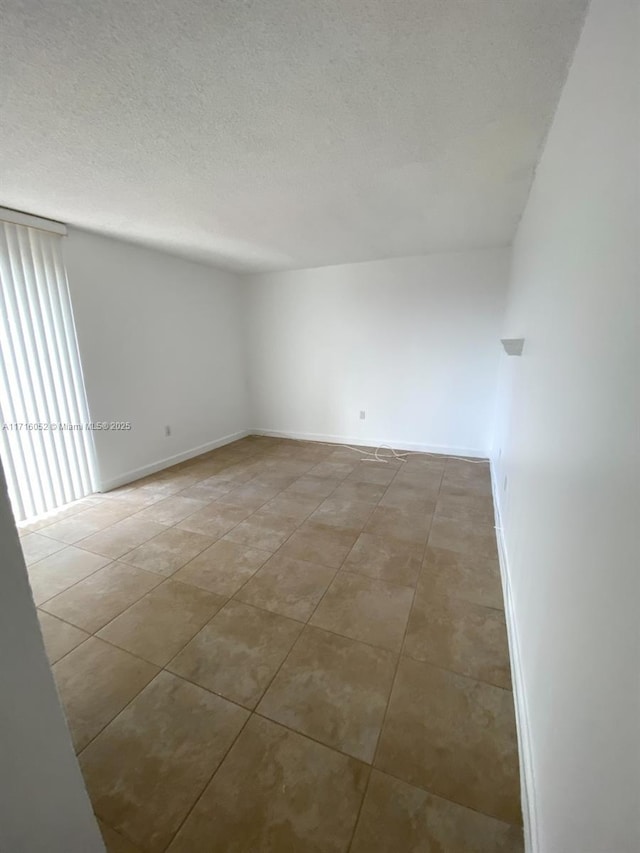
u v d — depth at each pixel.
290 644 1.64
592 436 0.79
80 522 2.78
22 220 2.55
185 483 3.54
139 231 3.00
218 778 1.14
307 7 0.99
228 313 4.73
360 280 4.27
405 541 2.46
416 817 1.04
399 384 4.37
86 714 1.34
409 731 1.27
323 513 2.89
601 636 0.65
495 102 1.40
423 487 3.36
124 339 3.42
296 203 2.41
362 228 2.96
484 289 3.79
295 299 4.64
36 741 0.60
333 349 4.60
